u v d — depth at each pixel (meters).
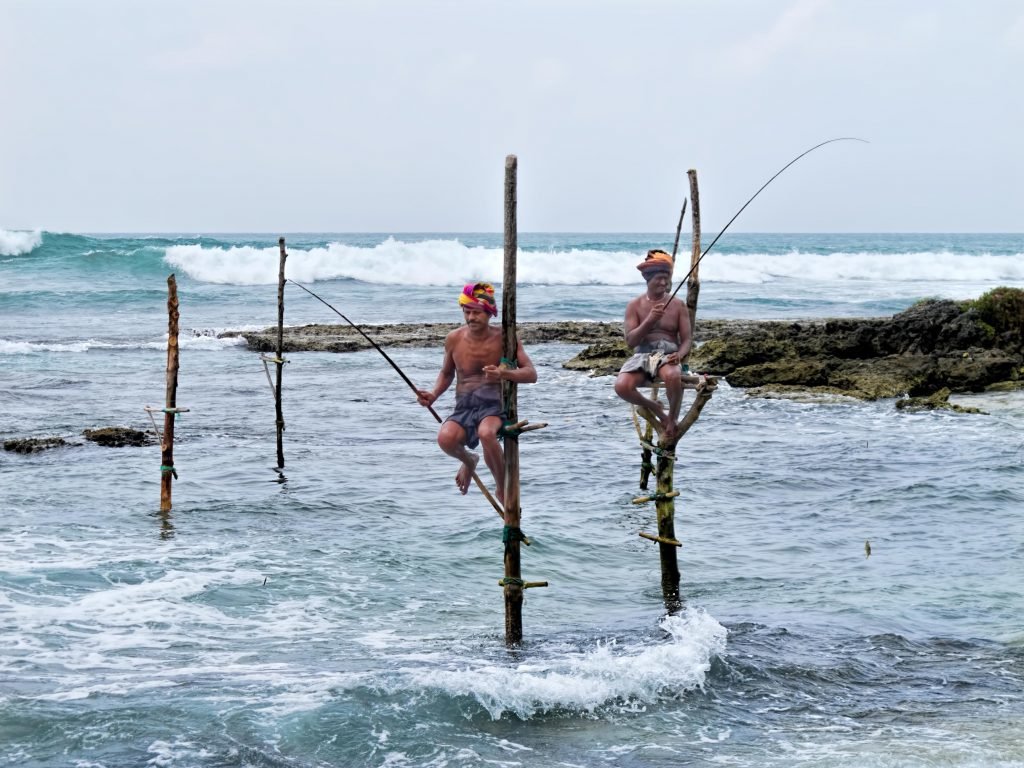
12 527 13.15
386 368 31.88
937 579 11.42
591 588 11.23
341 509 14.51
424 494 15.59
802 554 12.53
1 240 65.44
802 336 31.67
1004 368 27.27
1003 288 31.77
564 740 7.29
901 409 23.73
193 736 7.16
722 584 11.34
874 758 6.92
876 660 8.96
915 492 15.55
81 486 15.68
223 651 9.04
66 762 6.78
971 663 8.92
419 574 11.61
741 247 116.25
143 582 10.98
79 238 68.56
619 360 31.61
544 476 16.95
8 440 18.91
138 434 19.59
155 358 33.53
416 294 57.16
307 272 62.25
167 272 60.59
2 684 8.04
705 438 20.38
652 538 11.12
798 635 9.57
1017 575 11.53
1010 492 15.49
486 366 8.39
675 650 8.88
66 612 9.95
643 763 6.91
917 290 65.56
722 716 7.75
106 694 7.85
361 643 9.34
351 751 7.04
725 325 40.69
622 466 17.80
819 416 23.02
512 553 9.14
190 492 15.45
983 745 7.16
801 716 7.78
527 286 64.62
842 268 76.88
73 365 31.55
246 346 36.69
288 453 18.91
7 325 42.66
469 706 7.73
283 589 10.91
